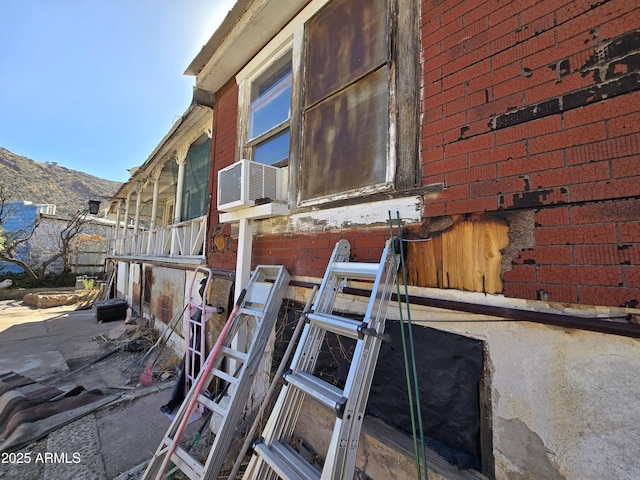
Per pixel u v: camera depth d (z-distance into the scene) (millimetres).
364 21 2480
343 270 2006
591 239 1269
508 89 1571
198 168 7137
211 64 4281
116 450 3113
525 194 1469
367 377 1531
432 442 1779
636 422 1152
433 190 1849
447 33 1881
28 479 2680
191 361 4355
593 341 1271
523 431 1442
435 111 1899
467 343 1680
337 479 1344
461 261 1704
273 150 3621
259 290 2975
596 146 1279
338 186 2559
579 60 1353
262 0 3146
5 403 4137
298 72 3137
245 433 3104
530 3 1524
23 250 20625
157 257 7266
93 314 11898
